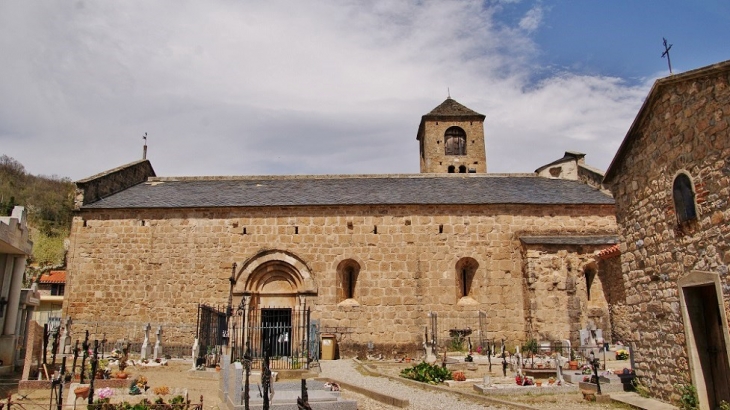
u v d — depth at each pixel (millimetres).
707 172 9727
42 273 53031
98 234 25234
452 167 37688
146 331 22109
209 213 25516
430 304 24516
